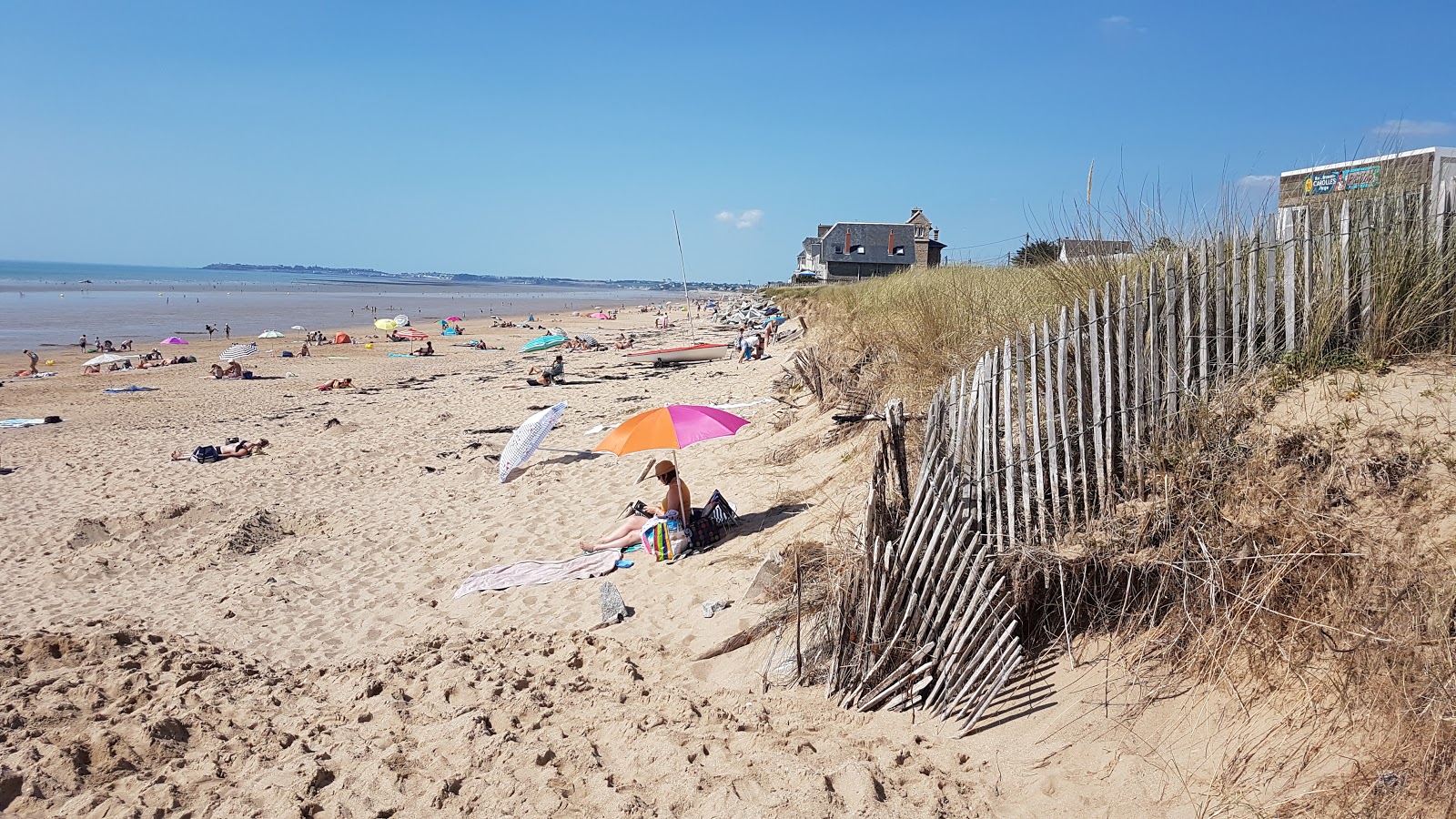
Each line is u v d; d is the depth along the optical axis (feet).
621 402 59.06
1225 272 15.31
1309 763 10.71
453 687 18.48
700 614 20.31
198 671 20.48
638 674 18.22
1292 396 14.58
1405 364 14.57
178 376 86.02
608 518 31.12
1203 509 13.84
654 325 187.73
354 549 30.30
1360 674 10.95
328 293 465.06
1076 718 13.28
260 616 24.48
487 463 41.50
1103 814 11.61
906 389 25.75
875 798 12.71
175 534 33.27
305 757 15.87
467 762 15.21
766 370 64.59
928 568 15.06
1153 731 12.49
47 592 27.12
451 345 128.57
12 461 45.78
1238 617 12.71
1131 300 15.29
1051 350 15.61
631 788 13.97
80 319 187.62
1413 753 9.85
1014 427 15.96
